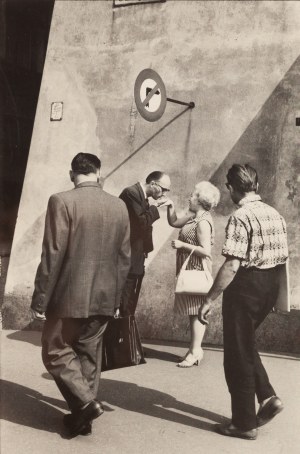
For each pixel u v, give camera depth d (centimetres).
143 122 721
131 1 735
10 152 1145
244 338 388
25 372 549
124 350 434
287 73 651
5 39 1119
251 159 661
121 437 394
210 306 388
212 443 385
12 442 379
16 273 769
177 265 588
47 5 1143
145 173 717
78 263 388
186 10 705
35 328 757
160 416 436
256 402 474
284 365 578
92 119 750
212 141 683
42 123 775
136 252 598
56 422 419
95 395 407
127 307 595
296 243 632
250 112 666
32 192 772
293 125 645
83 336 406
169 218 646
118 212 409
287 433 405
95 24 758
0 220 1106
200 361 592
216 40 686
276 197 646
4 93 1124
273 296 394
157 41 719
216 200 580
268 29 662
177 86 703
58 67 773
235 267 378
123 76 738
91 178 408
